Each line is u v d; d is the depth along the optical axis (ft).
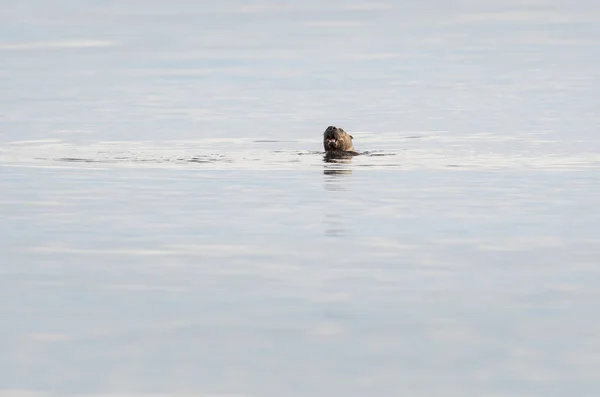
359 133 351.87
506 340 139.95
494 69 570.87
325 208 224.53
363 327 145.28
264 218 214.69
